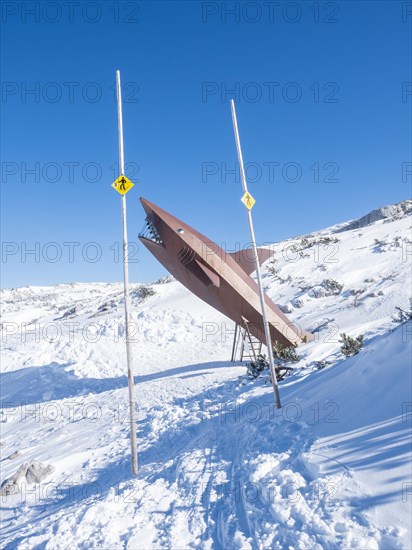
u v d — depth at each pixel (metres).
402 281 26.12
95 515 7.36
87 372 25.88
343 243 42.34
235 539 5.54
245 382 16.22
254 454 8.05
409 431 6.24
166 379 21.00
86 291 112.25
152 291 42.75
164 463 9.60
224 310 20.92
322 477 6.14
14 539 7.56
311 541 4.87
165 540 6.04
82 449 12.72
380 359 9.50
